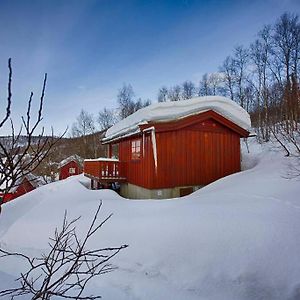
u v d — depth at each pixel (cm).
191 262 480
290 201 632
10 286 407
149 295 429
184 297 421
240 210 602
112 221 661
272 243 478
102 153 4050
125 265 505
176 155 1114
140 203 800
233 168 1224
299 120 1214
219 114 1166
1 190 132
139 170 1208
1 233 739
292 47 2783
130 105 4991
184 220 593
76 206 847
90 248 570
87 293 432
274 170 975
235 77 3516
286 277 419
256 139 2216
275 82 2595
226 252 481
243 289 417
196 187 1138
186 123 1098
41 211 857
